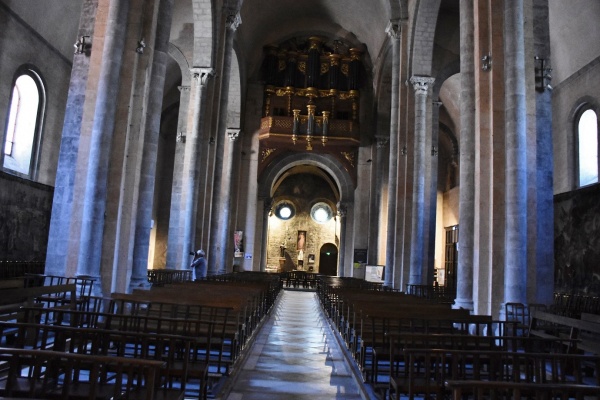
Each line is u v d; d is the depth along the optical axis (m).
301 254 44.00
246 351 9.16
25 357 5.12
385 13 26.45
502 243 10.79
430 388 5.44
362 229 33.06
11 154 18.45
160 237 33.59
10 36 17.17
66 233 11.27
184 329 6.03
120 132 11.59
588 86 19.50
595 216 18.16
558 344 7.57
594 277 18.03
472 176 12.43
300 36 34.75
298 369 8.37
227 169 31.00
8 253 17.45
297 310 18.59
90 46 11.86
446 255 33.94
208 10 19.88
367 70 34.00
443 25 23.97
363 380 7.21
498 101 11.19
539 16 11.76
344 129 32.56
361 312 7.82
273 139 32.69
